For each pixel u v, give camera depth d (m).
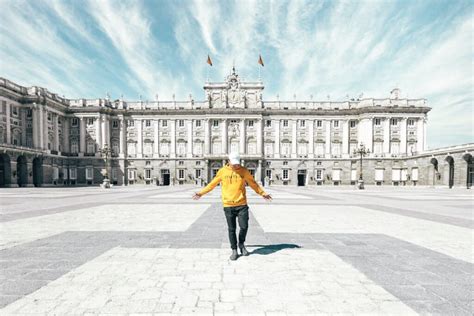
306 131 57.84
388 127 55.16
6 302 3.36
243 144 57.09
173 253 5.41
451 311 3.19
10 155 41.97
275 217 10.16
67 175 55.59
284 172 57.47
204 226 8.19
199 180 55.44
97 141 56.25
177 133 58.50
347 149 56.97
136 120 58.44
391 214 11.11
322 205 14.62
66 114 56.16
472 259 5.11
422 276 4.26
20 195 22.44
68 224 8.52
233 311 3.17
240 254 5.31
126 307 3.25
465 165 40.84
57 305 3.29
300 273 4.35
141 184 57.66
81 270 4.45
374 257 5.20
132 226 8.18
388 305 3.32
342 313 3.13
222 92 58.00
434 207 14.00
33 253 5.37
